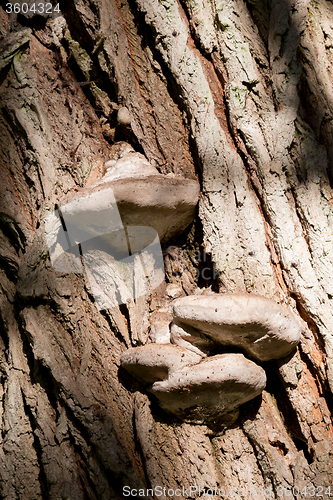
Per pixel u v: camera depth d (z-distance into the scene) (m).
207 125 1.92
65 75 1.97
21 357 1.91
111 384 1.89
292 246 1.89
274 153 1.91
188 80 1.93
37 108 1.92
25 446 1.89
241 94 1.92
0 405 1.92
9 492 1.88
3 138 1.94
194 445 1.86
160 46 1.94
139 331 1.89
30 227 1.92
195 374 1.82
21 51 1.93
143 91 1.95
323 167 1.91
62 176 1.92
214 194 1.91
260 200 1.91
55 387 1.89
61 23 1.96
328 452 1.86
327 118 1.93
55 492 1.86
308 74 1.93
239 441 1.87
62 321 1.90
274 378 1.89
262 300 1.83
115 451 1.86
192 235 1.94
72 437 1.88
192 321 1.83
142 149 1.95
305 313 1.88
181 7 1.95
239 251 1.90
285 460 1.86
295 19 1.94
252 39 1.94
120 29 1.95
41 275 1.89
